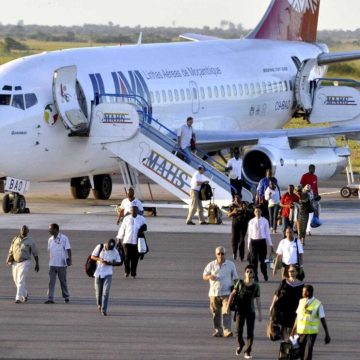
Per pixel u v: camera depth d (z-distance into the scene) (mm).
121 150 91500
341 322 56812
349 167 109375
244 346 51594
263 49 116438
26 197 105688
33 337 52750
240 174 92438
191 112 101875
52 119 87625
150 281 66688
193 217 92562
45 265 71625
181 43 107375
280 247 62219
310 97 120375
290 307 50781
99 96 90375
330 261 73438
